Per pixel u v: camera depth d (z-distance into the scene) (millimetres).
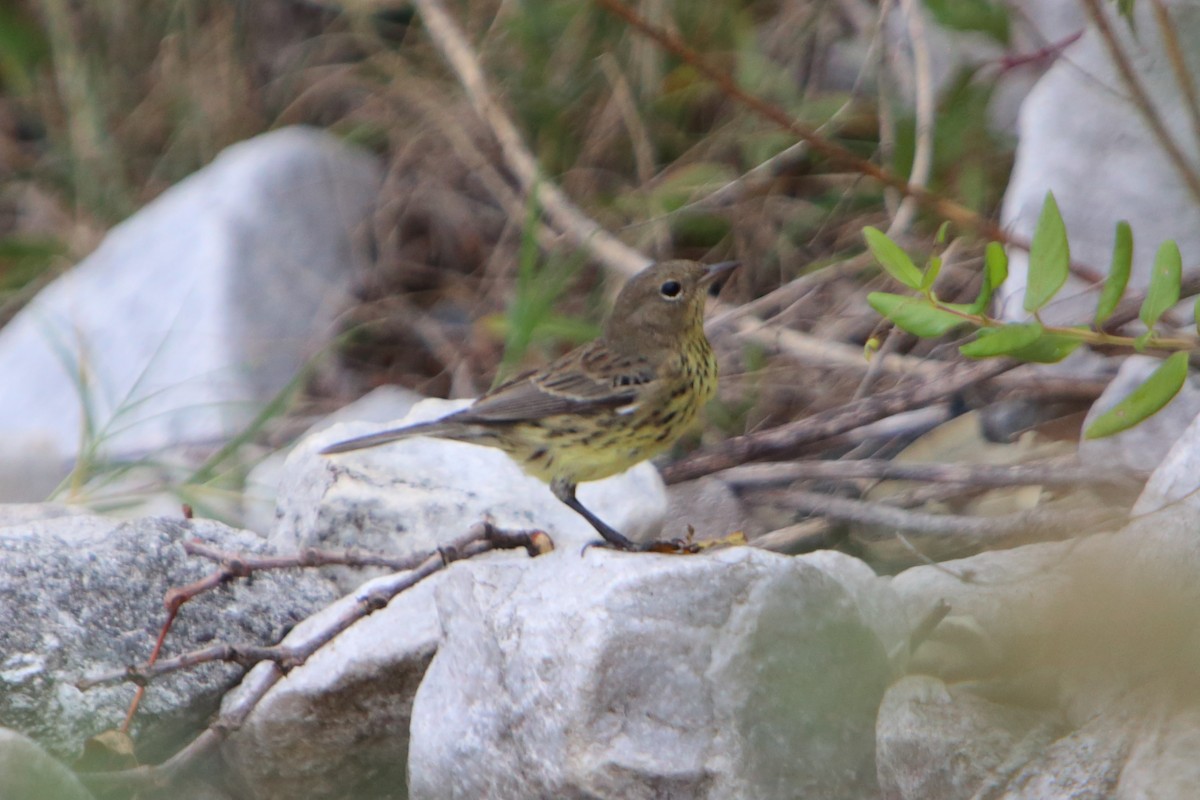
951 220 12406
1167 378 7395
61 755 8531
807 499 11242
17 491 13242
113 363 14867
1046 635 6082
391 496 10125
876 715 7477
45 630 8859
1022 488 10961
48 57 18766
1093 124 11922
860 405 11750
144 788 8391
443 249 16562
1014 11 12500
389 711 8680
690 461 12008
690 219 15180
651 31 11211
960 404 11820
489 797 7672
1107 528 8562
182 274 15430
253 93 18172
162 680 8789
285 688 8594
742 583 7551
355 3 17281
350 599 9117
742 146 15469
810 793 7312
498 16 16078
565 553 8109
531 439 10141
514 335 13312
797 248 14953
